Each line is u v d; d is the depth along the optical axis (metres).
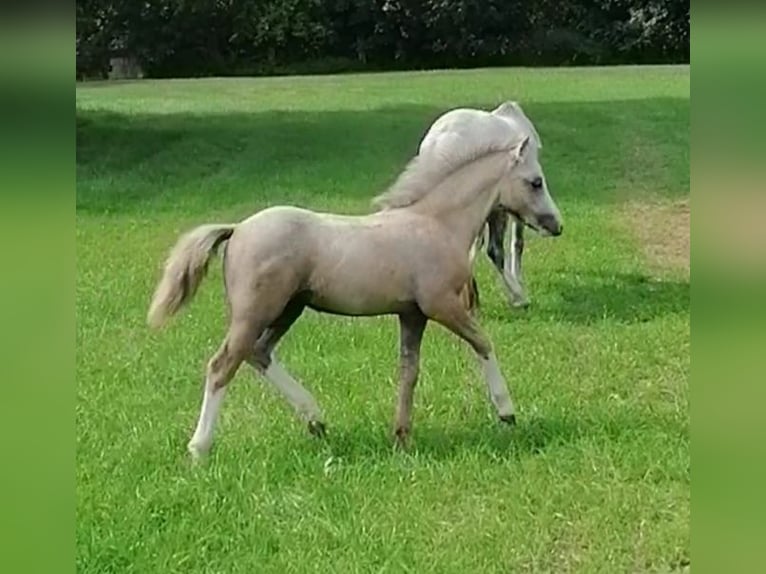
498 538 4.29
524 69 32.44
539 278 9.11
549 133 18.39
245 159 16.52
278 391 5.47
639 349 6.88
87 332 7.40
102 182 14.64
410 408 5.27
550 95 23.84
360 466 4.98
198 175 15.27
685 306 8.06
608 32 35.12
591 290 8.72
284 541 4.31
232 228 5.05
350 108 22.23
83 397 6.00
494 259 7.99
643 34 34.66
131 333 7.44
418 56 35.97
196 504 4.60
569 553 4.22
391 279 5.09
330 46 35.41
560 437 5.30
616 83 26.41
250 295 4.96
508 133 5.57
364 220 5.19
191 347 7.08
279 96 24.95
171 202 13.20
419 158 5.38
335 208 12.45
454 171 5.32
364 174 15.05
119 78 32.62
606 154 16.67
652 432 5.34
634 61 35.00
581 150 17.03
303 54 35.09
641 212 12.57
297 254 4.98
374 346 6.95
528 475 4.85
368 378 6.28
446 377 6.30
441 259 5.17
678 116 19.98
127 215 12.34
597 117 20.05
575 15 35.38
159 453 5.19
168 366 6.67
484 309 8.02
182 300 4.99
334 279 5.04
